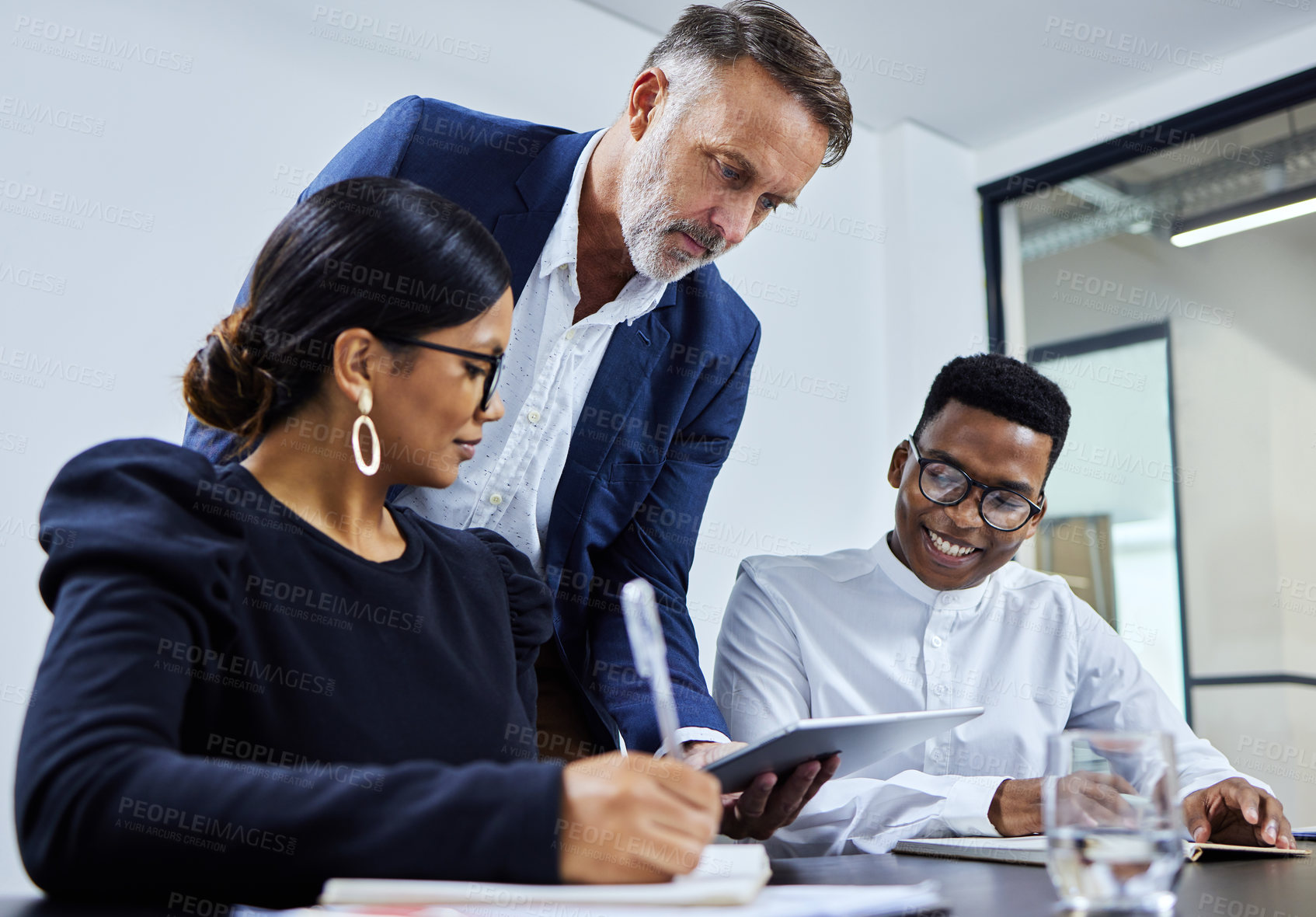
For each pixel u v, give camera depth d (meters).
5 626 2.07
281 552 0.83
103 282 2.28
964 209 3.96
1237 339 3.32
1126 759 0.65
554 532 1.53
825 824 1.27
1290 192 3.26
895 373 3.76
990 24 3.32
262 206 2.51
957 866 0.90
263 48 2.55
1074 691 1.79
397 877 0.59
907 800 1.25
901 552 1.81
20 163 2.20
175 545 0.73
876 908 0.57
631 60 3.26
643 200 1.42
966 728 1.72
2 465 2.12
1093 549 3.54
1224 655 3.20
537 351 1.50
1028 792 1.19
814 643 1.78
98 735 0.62
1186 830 1.24
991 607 1.80
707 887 0.57
